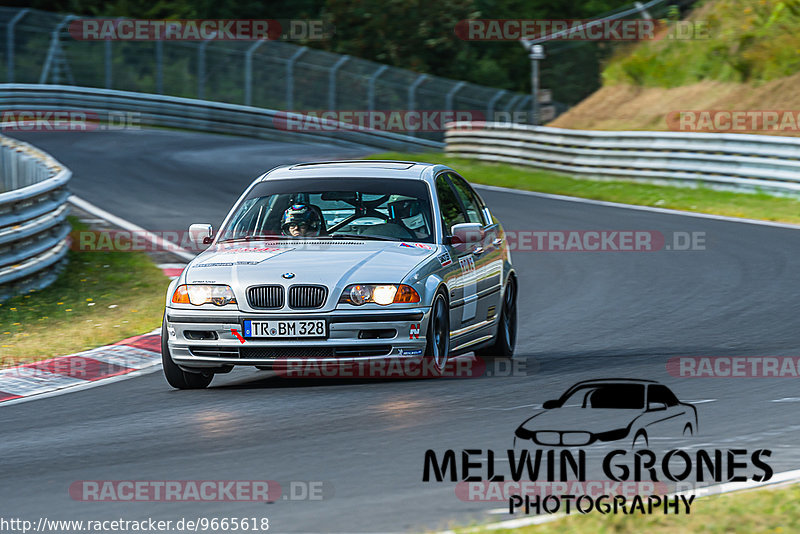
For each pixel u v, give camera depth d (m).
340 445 22.28
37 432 24.91
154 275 51.75
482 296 32.03
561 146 96.88
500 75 187.12
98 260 55.50
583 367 30.94
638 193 82.25
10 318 42.22
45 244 49.50
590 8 193.00
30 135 117.81
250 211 31.38
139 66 146.88
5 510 18.66
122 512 18.25
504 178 94.62
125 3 172.88
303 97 143.75
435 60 184.50
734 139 79.75
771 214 69.81
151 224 67.44
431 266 28.77
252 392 28.55
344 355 27.36
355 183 31.80
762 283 46.06
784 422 23.36
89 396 28.92
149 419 25.75
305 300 27.36
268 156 110.69
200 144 120.19
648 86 114.06
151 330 39.00
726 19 113.06
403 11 182.12
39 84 141.50
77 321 41.72
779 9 105.69
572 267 53.12
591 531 15.98
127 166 97.06
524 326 39.53
